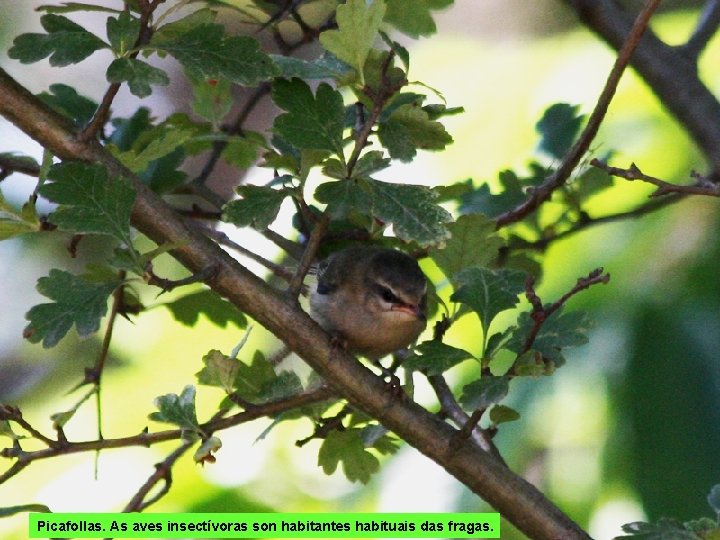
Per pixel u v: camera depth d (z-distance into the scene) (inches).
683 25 576.1
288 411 307.1
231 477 497.4
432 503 490.3
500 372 458.6
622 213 401.4
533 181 413.7
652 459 398.3
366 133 270.8
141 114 387.2
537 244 402.9
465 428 290.7
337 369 294.0
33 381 599.8
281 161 283.3
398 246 404.2
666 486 394.3
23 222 263.1
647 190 455.8
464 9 676.1
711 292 406.6
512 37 655.1
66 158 276.4
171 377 533.6
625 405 406.6
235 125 386.3
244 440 515.2
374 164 271.7
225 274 286.8
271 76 264.8
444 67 580.7
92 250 650.2
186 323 354.9
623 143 471.5
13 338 631.8
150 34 264.5
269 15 367.6
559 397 435.8
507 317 462.9
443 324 314.0
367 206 265.9
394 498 494.3
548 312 256.4
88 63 729.6
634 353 406.3
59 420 268.4
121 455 510.3
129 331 552.7
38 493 500.4
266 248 474.6
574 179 402.9
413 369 269.6
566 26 653.9
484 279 282.4
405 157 277.0
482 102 542.3
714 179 402.6
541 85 537.6
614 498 459.8
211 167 398.9
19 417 263.0
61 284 256.1
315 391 291.3
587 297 424.5
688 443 394.3
